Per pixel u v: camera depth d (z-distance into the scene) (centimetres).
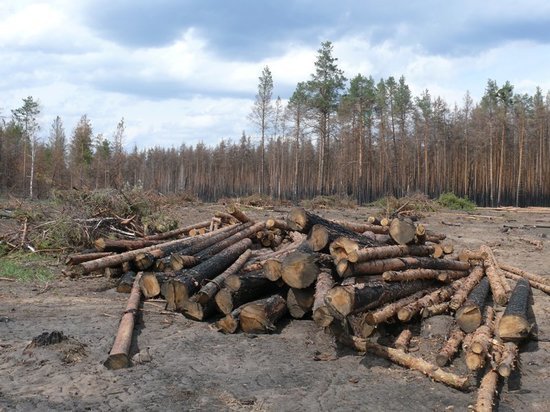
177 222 1373
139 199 1330
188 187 7944
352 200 3575
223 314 753
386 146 5512
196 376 536
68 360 564
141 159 8631
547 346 646
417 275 733
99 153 4812
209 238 1013
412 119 5600
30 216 1215
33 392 487
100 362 565
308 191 6066
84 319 722
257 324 680
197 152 8544
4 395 479
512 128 5438
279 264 745
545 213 3325
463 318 624
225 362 579
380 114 5366
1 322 694
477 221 2488
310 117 4800
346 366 575
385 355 589
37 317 726
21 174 4631
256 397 490
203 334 677
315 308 620
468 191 5656
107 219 1221
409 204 2853
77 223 1165
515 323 587
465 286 787
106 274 962
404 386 523
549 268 1154
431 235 1091
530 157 5512
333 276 727
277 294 758
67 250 1159
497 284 799
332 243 702
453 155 5734
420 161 5875
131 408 460
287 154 6688
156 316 746
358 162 5259
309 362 586
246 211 2719
